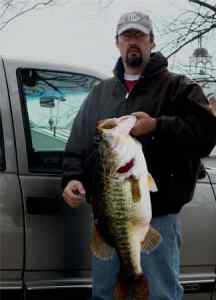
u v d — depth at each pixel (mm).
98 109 2830
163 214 2754
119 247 2527
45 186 2934
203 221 3312
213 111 2730
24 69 3072
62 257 2951
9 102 2975
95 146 2691
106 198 2514
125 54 2760
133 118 2498
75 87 3172
